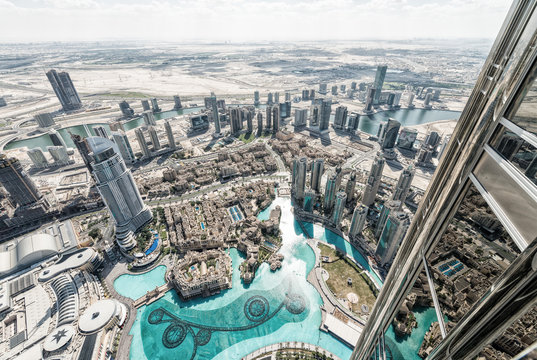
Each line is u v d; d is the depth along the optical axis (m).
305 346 195.75
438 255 36.41
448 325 34.75
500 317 24.73
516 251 23.81
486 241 28.23
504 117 25.53
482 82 34.81
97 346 187.38
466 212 31.38
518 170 22.72
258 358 189.38
